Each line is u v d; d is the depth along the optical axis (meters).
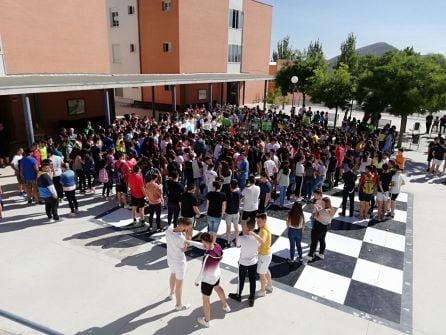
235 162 10.91
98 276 6.88
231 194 7.88
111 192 11.34
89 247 7.93
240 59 37.22
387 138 17.17
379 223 9.85
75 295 6.30
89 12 19.33
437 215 10.59
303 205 10.95
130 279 6.82
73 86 13.38
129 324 5.62
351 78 23.59
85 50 19.42
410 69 19.48
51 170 9.56
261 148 12.52
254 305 6.18
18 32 16.02
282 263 7.66
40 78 15.04
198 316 5.85
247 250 5.88
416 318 6.05
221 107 25.48
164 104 31.34
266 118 21.19
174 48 28.73
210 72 32.72
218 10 32.12
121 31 31.69
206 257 5.43
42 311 5.88
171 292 6.23
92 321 5.68
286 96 39.31
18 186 11.09
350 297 6.55
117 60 32.91
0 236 8.24
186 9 28.30
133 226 9.04
